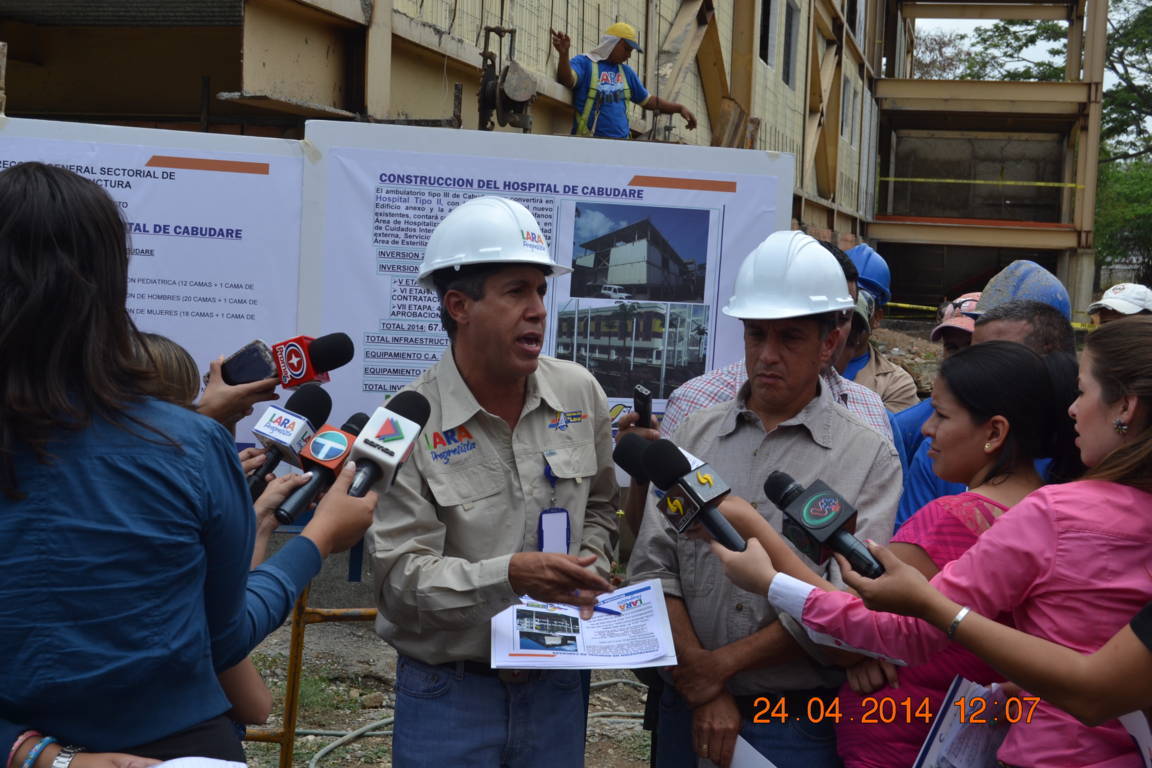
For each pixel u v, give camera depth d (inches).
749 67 583.8
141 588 67.1
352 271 157.6
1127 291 291.4
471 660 106.3
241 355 106.4
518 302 103.5
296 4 232.4
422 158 156.9
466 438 106.5
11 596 64.9
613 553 119.0
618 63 365.4
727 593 110.9
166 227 154.9
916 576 83.1
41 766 65.4
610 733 201.2
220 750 72.6
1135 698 76.5
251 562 79.5
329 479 89.1
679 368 162.1
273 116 294.2
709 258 161.5
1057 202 1172.5
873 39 1068.5
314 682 208.8
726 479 114.3
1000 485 97.8
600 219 159.5
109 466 67.2
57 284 66.2
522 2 345.1
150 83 310.7
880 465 112.1
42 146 152.3
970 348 100.4
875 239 1032.2
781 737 109.0
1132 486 83.6
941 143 1193.4
